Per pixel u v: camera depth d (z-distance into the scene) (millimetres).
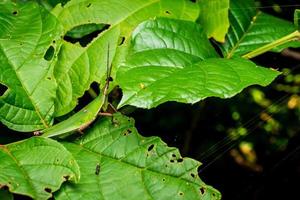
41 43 687
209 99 938
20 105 664
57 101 675
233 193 1431
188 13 731
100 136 666
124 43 701
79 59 690
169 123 936
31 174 619
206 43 717
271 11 869
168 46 696
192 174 653
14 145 639
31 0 744
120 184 643
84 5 716
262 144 1521
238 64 678
